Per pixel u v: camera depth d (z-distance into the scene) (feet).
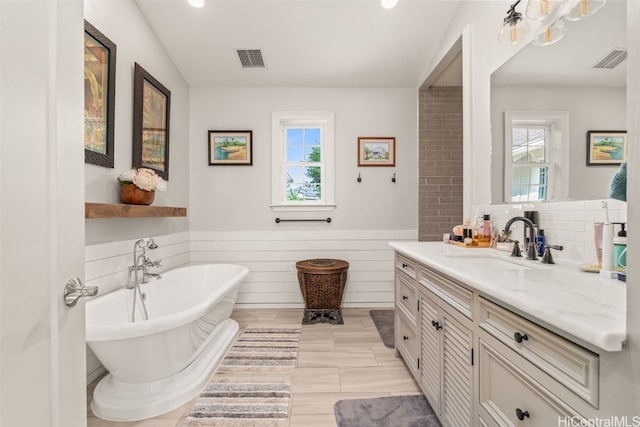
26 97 1.76
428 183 10.65
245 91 10.75
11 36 1.67
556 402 2.25
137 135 7.37
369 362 6.84
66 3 2.07
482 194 6.44
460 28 7.37
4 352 1.62
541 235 4.66
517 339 2.66
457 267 3.99
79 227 2.18
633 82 1.79
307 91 10.80
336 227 10.83
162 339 5.00
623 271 3.22
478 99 6.56
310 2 7.28
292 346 7.65
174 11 7.60
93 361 6.01
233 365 6.68
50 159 1.93
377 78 10.32
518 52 5.27
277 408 5.22
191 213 10.70
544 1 4.19
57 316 1.97
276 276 10.80
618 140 3.62
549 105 4.57
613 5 3.66
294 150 11.14
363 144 10.82
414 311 5.68
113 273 6.58
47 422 1.89
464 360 3.70
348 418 4.95
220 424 4.84
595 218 3.87
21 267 1.72
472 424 3.49
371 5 7.38
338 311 9.60
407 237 10.84
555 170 4.48
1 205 1.61
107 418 4.97
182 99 10.13
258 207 10.78
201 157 10.73
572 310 2.21
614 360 1.83
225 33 8.30
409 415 5.02
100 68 6.12
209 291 8.84
